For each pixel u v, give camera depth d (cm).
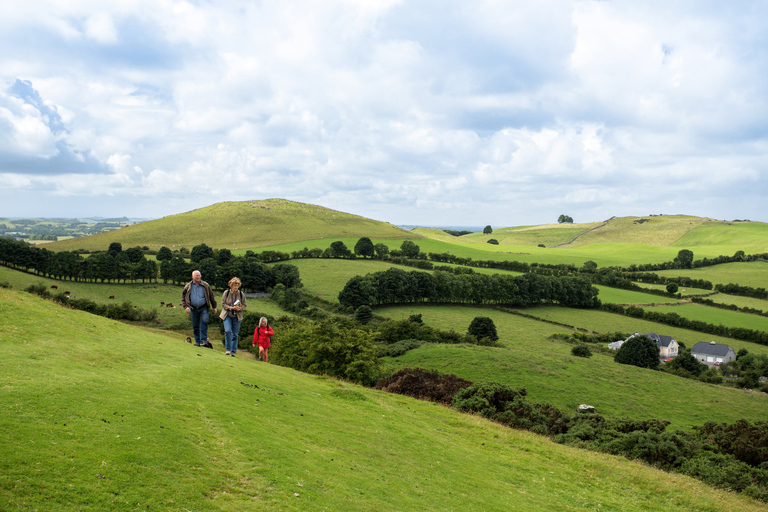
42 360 1169
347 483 1048
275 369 2203
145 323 8262
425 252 19262
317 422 1443
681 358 7919
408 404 2492
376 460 1279
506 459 1778
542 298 13162
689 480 2028
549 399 4672
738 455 2477
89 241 19875
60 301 8006
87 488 703
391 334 8038
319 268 15300
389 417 1836
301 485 957
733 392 5441
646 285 15562
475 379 5094
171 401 1154
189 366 1537
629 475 1867
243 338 7244
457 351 6072
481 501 1220
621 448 2394
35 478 682
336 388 2148
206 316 2155
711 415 4591
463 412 2786
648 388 5191
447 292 12450
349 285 11331
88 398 1003
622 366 6025
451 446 1714
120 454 821
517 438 2217
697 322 11088
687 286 15425
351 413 1709
